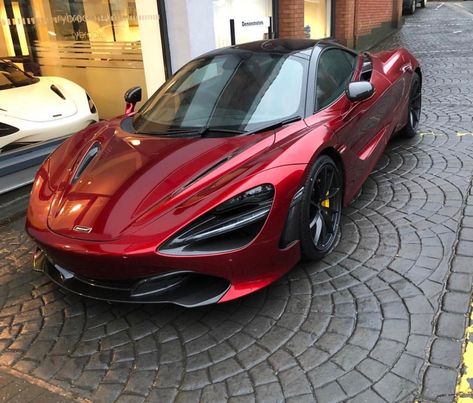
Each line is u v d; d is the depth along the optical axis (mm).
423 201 3799
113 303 2963
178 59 6301
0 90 5488
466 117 5969
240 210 2531
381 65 4598
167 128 3373
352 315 2613
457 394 2059
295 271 3059
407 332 2441
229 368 2355
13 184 4891
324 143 2955
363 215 3676
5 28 6281
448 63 10156
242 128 3156
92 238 2520
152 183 2730
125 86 6801
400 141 5258
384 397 2084
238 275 2555
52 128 5223
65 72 6723
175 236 2426
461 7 29484
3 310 2996
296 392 2168
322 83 3541
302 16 9219
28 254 3684
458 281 2795
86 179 2957
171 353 2502
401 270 2951
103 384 2344
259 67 3598
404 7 25594
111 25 6480
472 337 2363
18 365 2518
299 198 2717
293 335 2521
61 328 2791
